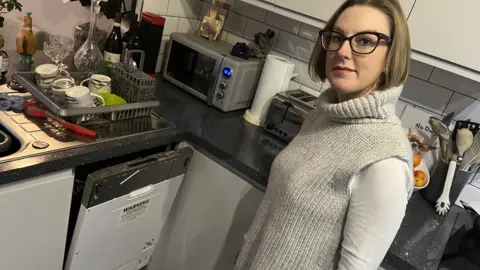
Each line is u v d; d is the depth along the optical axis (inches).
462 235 57.7
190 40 77.8
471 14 48.7
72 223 60.9
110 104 59.8
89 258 59.2
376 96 37.0
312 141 42.5
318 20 62.2
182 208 69.4
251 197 58.9
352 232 36.6
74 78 65.5
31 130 52.0
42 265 53.8
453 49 50.7
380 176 35.2
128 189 56.2
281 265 41.9
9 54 72.0
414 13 52.9
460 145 61.1
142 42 74.2
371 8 37.8
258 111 74.0
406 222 57.1
